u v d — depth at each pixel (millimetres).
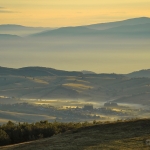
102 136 52719
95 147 47500
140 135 51312
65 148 48844
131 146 46375
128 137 50906
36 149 50438
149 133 51906
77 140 52094
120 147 46344
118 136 51812
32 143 54750
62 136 55906
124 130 54500
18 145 55031
